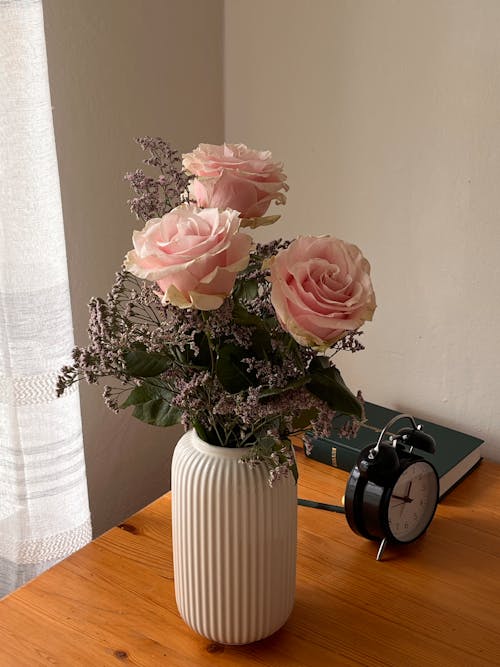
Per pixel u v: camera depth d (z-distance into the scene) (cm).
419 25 117
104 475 137
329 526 108
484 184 118
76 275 124
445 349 130
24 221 102
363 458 101
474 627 90
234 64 139
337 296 66
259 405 73
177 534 84
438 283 127
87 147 121
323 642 88
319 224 138
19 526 113
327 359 78
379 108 125
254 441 82
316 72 130
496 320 123
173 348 79
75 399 113
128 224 130
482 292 123
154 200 78
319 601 94
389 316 134
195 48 134
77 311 125
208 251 64
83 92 118
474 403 130
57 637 87
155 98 130
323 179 135
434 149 121
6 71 96
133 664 84
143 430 142
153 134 131
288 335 77
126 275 77
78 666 83
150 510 111
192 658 85
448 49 116
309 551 102
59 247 107
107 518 139
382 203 129
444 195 122
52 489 114
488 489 118
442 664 84
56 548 117
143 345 77
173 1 128
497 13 110
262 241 146
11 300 104
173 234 67
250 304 78
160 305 75
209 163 72
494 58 112
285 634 89
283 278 66
